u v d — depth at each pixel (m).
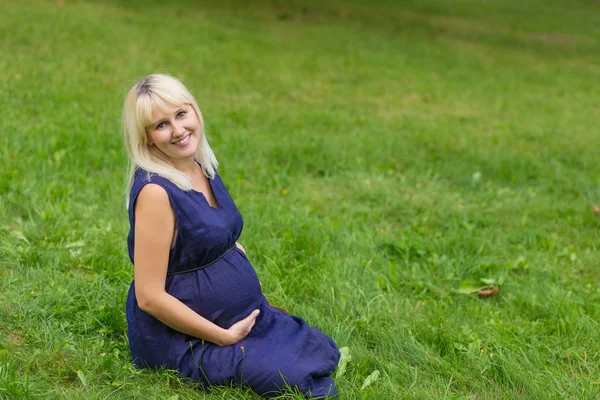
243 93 9.05
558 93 11.82
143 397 2.70
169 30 12.34
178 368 2.79
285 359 2.75
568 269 4.57
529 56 15.53
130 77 8.78
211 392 2.77
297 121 7.84
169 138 2.66
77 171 5.30
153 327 2.78
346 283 3.81
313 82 10.32
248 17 15.29
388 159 6.71
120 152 5.85
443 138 7.79
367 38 14.84
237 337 2.79
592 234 5.35
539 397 2.96
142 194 2.62
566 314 3.79
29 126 6.23
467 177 6.44
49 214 4.39
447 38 16.39
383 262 4.34
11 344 2.97
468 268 4.39
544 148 7.88
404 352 3.24
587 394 2.98
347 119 8.26
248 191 5.48
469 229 5.13
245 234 4.42
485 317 3.77
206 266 2.79
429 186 6.12
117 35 11.08
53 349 2.98
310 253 4.25
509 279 4.27
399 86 10.81
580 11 23.36
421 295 3.97
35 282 3.54
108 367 2.87
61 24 11.04
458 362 3.20
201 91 8.80
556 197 6.24
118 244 4.15
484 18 19.86
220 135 6.74
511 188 6.42
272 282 3.81
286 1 17.55
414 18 18.19
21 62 8.63
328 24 15.87
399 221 5.30
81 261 3.88
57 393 2.66
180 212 2.66
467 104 10.14
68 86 7.90
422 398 2.86
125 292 3.52
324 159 6.50
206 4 15.81
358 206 5.42
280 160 6.36
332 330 3.32
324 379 2.83
